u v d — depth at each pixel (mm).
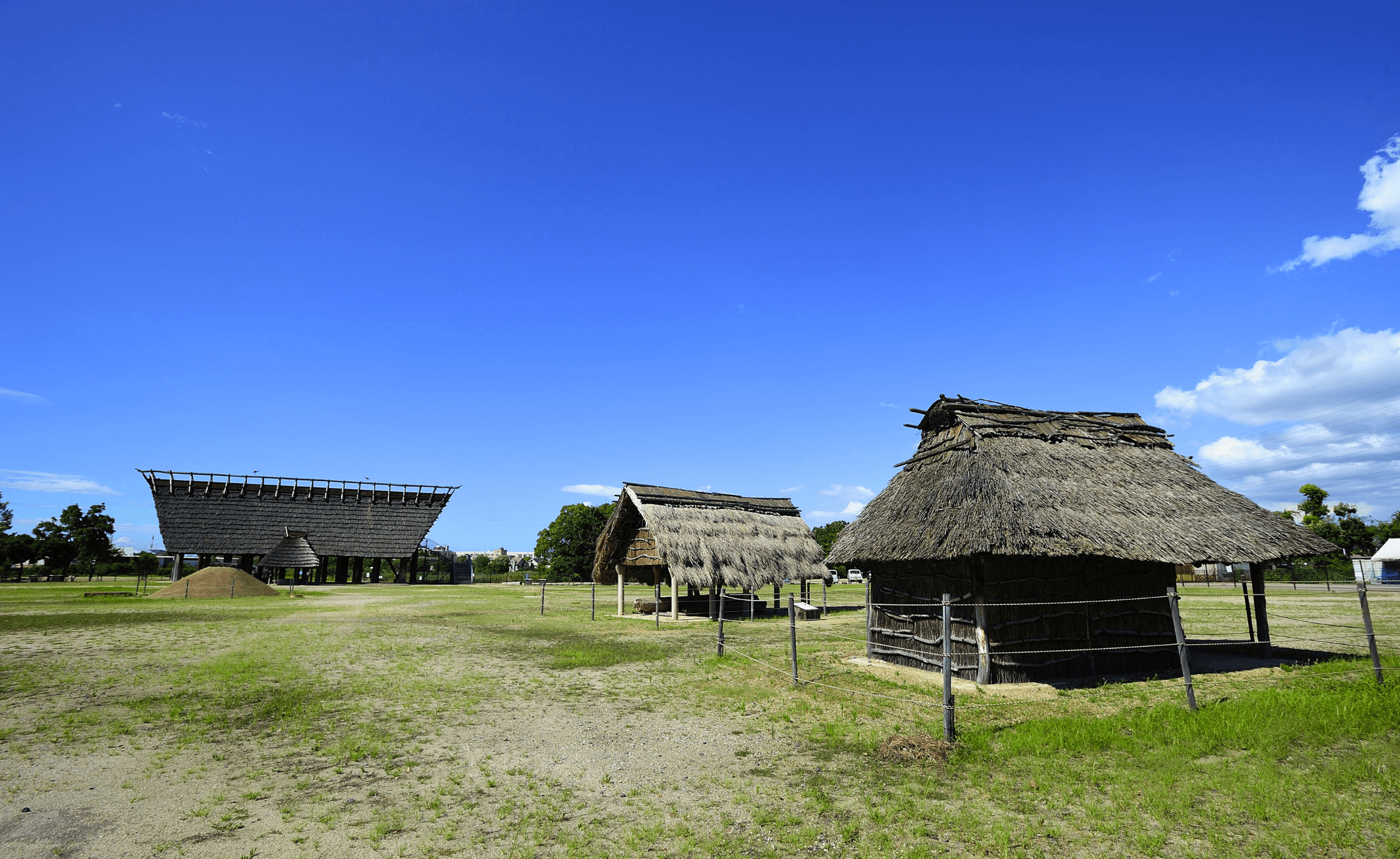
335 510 64062
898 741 7918
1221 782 6328
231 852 5242
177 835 5539
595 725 8992
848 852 5195
